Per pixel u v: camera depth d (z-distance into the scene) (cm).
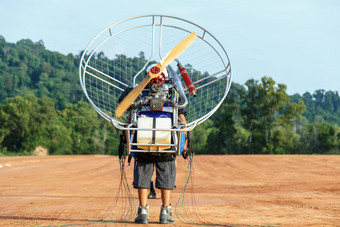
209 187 3472
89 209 1964
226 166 6788
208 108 1664
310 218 1670
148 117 1440
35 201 2361
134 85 1606
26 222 1574
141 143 1423
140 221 1528
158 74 1429
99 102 1656
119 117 1575
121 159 1570
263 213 1828
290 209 1970
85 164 8369
